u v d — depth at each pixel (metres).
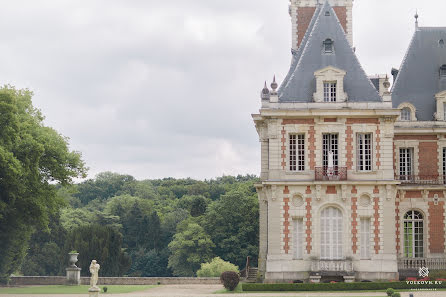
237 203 117.19
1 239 66.44
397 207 64.12
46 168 66.81
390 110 59.53
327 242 59.56
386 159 59.75
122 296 53.06
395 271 58.88
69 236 102.75
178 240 122.88
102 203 172.50
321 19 64.38
